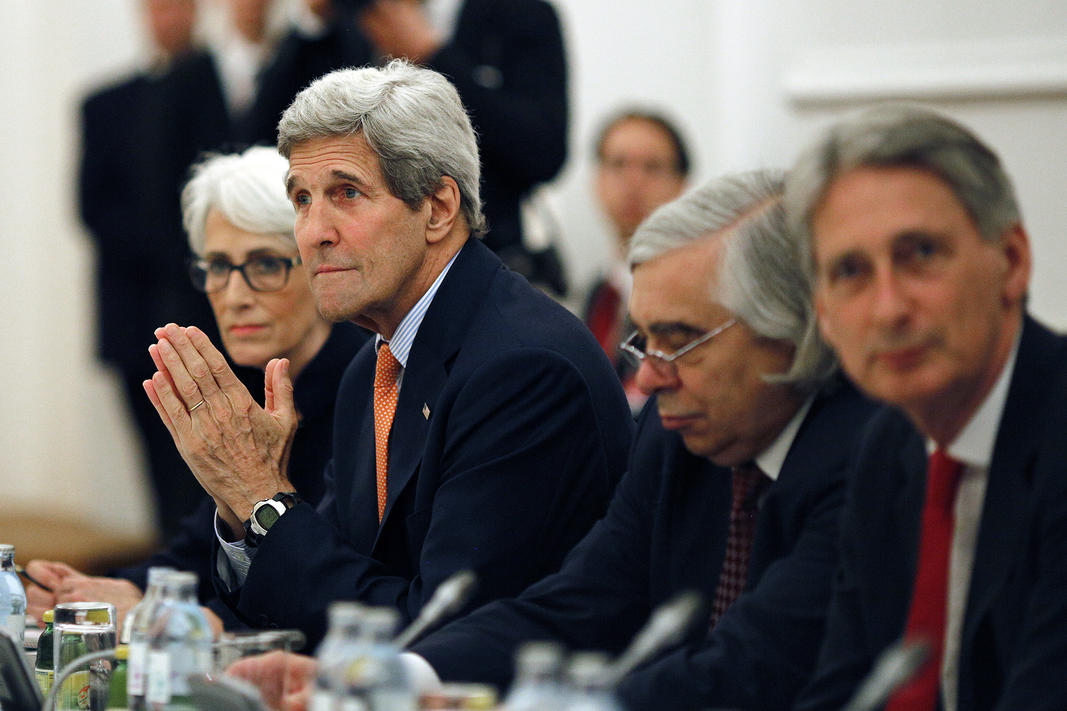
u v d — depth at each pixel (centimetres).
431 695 284
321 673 273
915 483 321
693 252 360
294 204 445
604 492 435
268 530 430
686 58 991
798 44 909
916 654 251
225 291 521
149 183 965
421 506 430
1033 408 300
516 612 389
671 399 368
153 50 1007
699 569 391
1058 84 830
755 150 920
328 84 438
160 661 313
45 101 1255
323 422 518
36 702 344
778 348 362
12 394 1266
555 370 429
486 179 731
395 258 434
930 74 865
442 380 438
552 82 773
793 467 363
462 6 776
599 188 898
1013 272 295
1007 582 297
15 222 1258
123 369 1008
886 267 287
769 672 341
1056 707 278
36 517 1241
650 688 343
